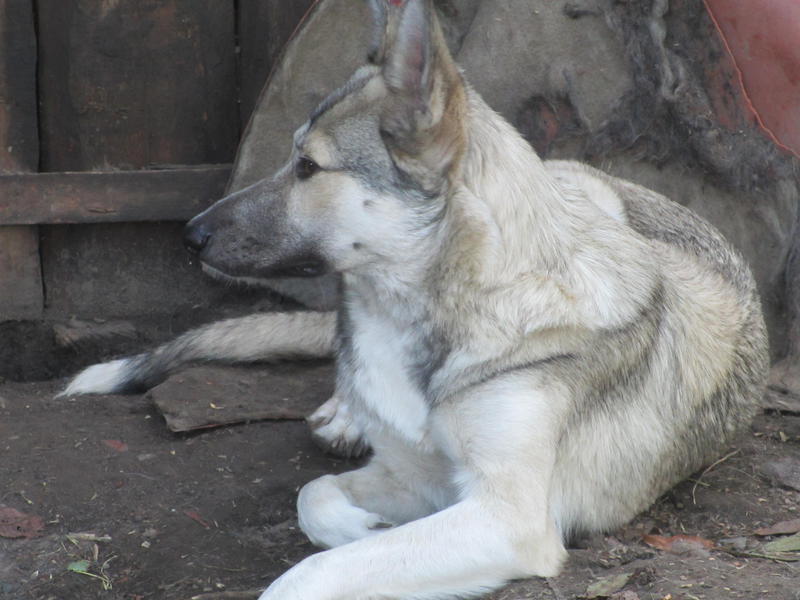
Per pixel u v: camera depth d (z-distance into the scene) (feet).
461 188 22.74
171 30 38.60
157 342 39.11
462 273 22.84
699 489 27.25
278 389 33.47
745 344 28.19
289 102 37.04
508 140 23.77
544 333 22.94
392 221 23.06
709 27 33.94
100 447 30.04
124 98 38.78
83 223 39.32
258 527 26.71
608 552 23.85
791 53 17.61
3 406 32.91
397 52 22.33
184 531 26.27
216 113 39.81
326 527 24.22
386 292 23.66
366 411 24.86
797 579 21.63
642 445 24.89
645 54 34.55
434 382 23.34
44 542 25.62
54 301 39.96
